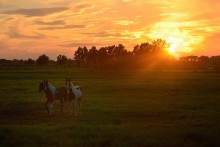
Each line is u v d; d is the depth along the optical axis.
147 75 94.38
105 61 168.50
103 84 56.41
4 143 13.73
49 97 24.72
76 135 14.99
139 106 28.28
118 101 32.34
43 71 112.00
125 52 168.12
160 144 13.43
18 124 20.00
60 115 24.06
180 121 20.33
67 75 88.62
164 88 48.47
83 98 35.12
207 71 126.19
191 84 56.12
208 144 13.52
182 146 13.36
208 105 28.94
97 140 13.87
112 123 19.84
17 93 39.91
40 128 16.64
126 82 62.41
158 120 21.28
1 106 28.61
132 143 13.52
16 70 120.56
